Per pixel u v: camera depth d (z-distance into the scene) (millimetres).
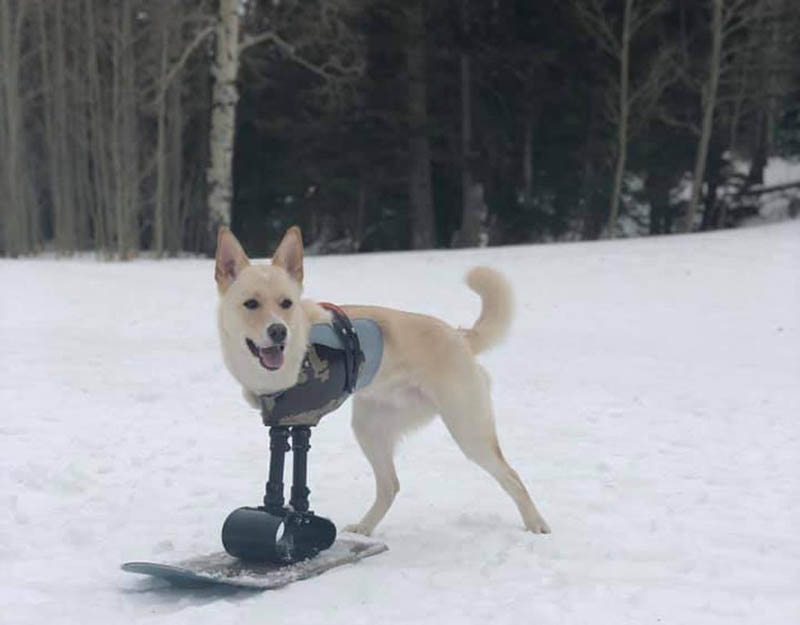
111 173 32594
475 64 32125
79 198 33688
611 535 5371
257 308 4699
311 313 5023
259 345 4656
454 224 36281
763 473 6727
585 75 32844
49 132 31656
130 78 29750
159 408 8641
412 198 32938
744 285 17484
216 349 11758
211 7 33562
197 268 20688
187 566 4668
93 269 19734
